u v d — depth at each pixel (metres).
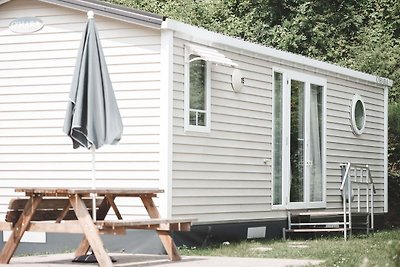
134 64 12.95
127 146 12.95
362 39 26.52
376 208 19.25
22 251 13.63
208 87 13.73
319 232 17.02
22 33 13.82
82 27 13.45
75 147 11.02
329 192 17.48
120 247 12.91
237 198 14.47
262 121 15.23
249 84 14.86
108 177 13.06
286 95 15.98
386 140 19.67
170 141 12.73
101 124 10.67
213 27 26.70
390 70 25.17
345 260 11.17
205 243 13.66
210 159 13.75
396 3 26.83
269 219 15.41
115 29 13.10
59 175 13.45
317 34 26.38
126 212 12.91
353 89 18.42
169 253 11.40
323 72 17.28
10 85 13.88
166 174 12.66
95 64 10.78
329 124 17.52
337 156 17.81
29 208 10.62
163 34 12.77
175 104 12.90
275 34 26.53
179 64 13.02
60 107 13.52
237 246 13.66
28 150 13.70
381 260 11.09
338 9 27.20
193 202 13.30
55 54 13.60
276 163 15.72
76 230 10.31
